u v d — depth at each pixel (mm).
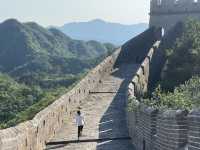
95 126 31438
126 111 32469
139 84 44156
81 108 37688
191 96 20000
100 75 48406
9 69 176375
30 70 148875
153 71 52406
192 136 13055
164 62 52188
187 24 52094
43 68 149125
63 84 91812
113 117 34438
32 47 182000
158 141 18234
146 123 21641
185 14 72750
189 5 72750
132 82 40906
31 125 22547
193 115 12961
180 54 42156
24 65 158500
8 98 66938
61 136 28859
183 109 15062
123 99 40938
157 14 74188
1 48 193000
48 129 27547
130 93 33750
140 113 23484
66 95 34031
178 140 14594
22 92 70500
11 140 17562
